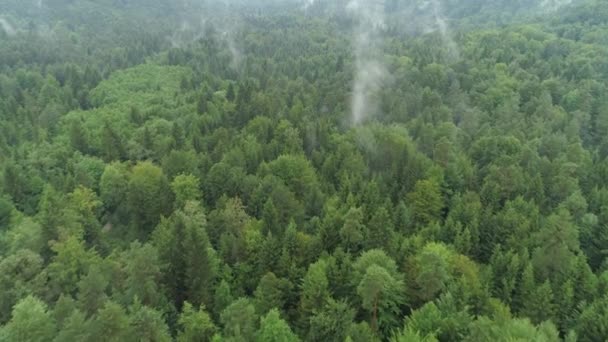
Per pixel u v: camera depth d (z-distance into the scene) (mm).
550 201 87562
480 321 47719
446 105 136875
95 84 172500
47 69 184750
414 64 179500
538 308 56469
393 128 113062
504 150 100125
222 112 131875
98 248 79625
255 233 71000
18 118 134500
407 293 59375
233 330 51875
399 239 69812
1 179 96750
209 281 64125
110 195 92750
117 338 46406
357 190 87312
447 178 91188
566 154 98250
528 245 70312
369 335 50844
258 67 193375
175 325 58188
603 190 84188
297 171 93375
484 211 79250
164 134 116250
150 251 59281
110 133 108312
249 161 100562
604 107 125438
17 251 67688
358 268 60125
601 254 72562
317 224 76500
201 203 85188
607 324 49875
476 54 186500
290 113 128375
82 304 54031
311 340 53406
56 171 103500
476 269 63312
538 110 125875
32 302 51719
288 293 63062
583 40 196375
